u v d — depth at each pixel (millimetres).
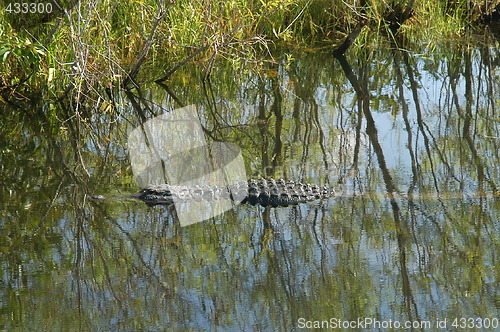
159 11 21938
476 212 13883
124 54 25672
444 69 26141
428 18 29828
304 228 13602
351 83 24797
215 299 10727
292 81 25062
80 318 10094
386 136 19250
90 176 16734
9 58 20984
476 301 10438
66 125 20453
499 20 32531
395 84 24516
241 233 13477
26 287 11070
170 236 13305
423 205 14414
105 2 22391
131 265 11961
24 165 17375
